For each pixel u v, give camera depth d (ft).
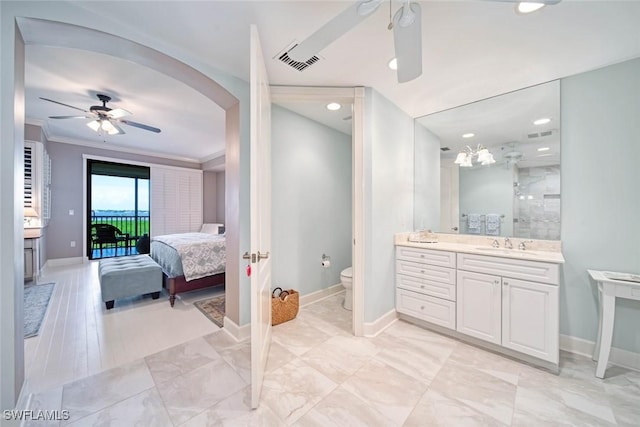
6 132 4.14
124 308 9.50
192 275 10.17
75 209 16.38
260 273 5.15
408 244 8.43
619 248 6.19
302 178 10.03
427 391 5.17
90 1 4.57
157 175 19.49
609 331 5.50
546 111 7.16
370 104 7.52
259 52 5.06
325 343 7.09
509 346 6.29
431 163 9.32
